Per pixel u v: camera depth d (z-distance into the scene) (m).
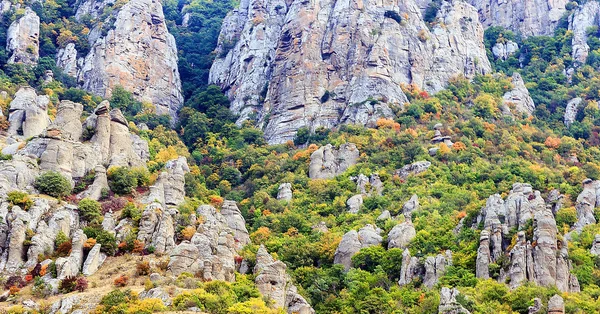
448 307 118.12
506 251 131.38
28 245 120.88
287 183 173.50
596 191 155.38
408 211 154.75
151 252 123.62
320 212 162.88
